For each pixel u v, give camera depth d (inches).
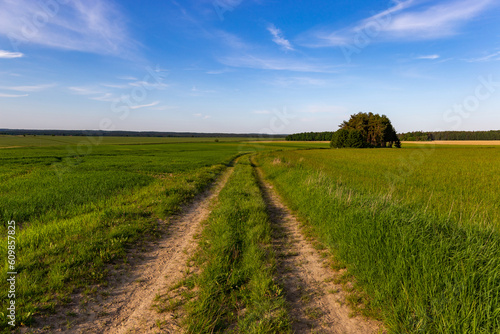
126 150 2244.1
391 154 1647.4
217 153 2015.3
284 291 156.7
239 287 157.2
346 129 3208.7
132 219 287.0
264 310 133.0
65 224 250.8
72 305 140.3
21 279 151.9
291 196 420.2
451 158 1262.3
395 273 149.3
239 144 3651.6
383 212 227.9
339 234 223.3
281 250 220.2
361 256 179.0
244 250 206.2
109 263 189.9
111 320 130.4
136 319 131.7
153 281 169.9
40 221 276.4
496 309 109.0
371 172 682.8
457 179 554.9
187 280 165.6
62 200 361.1
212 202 417.4
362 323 130.2
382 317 131.8
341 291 159.0
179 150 2389.3
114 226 255.9
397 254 159.5
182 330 123.3
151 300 148.7
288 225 291.4
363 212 236.1
